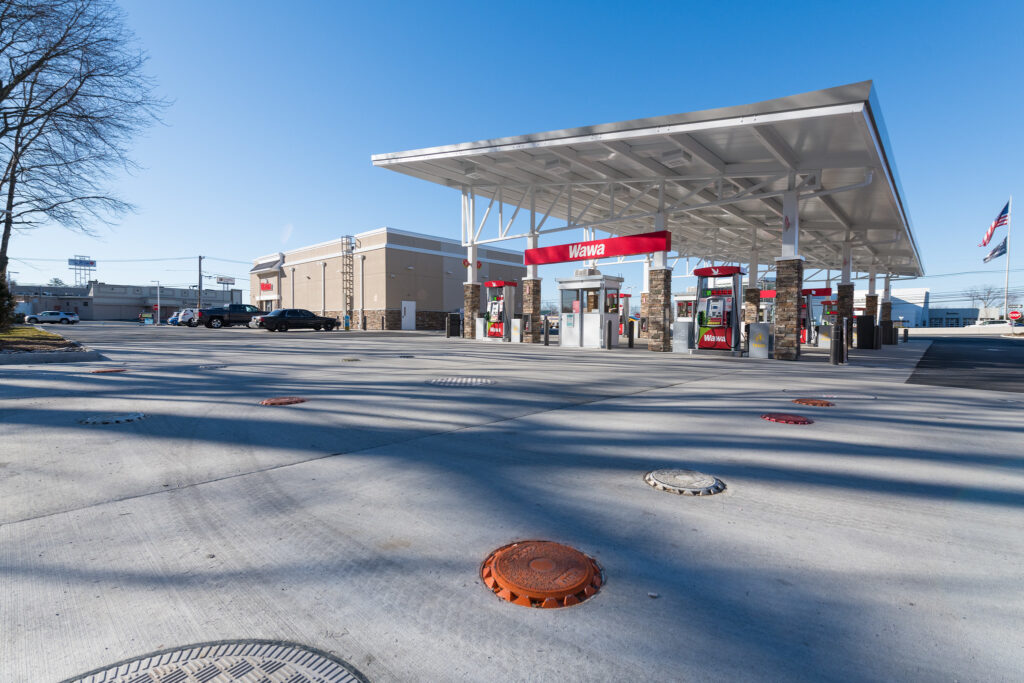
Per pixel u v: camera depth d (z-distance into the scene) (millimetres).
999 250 33875
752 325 14688
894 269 33000
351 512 2947
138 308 75375
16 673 1621
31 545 2518
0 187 14078
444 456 4094
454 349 16719
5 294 15602
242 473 3645
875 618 1946
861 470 3803
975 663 1684
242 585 2164
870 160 12836
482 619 1938
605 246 17812
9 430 4902
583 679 1610
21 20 12664
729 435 4848
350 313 37625
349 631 1864
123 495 3213
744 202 19406
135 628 1868
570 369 10711
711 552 2486
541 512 2971
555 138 13828
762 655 1725
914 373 10742
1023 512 3023
